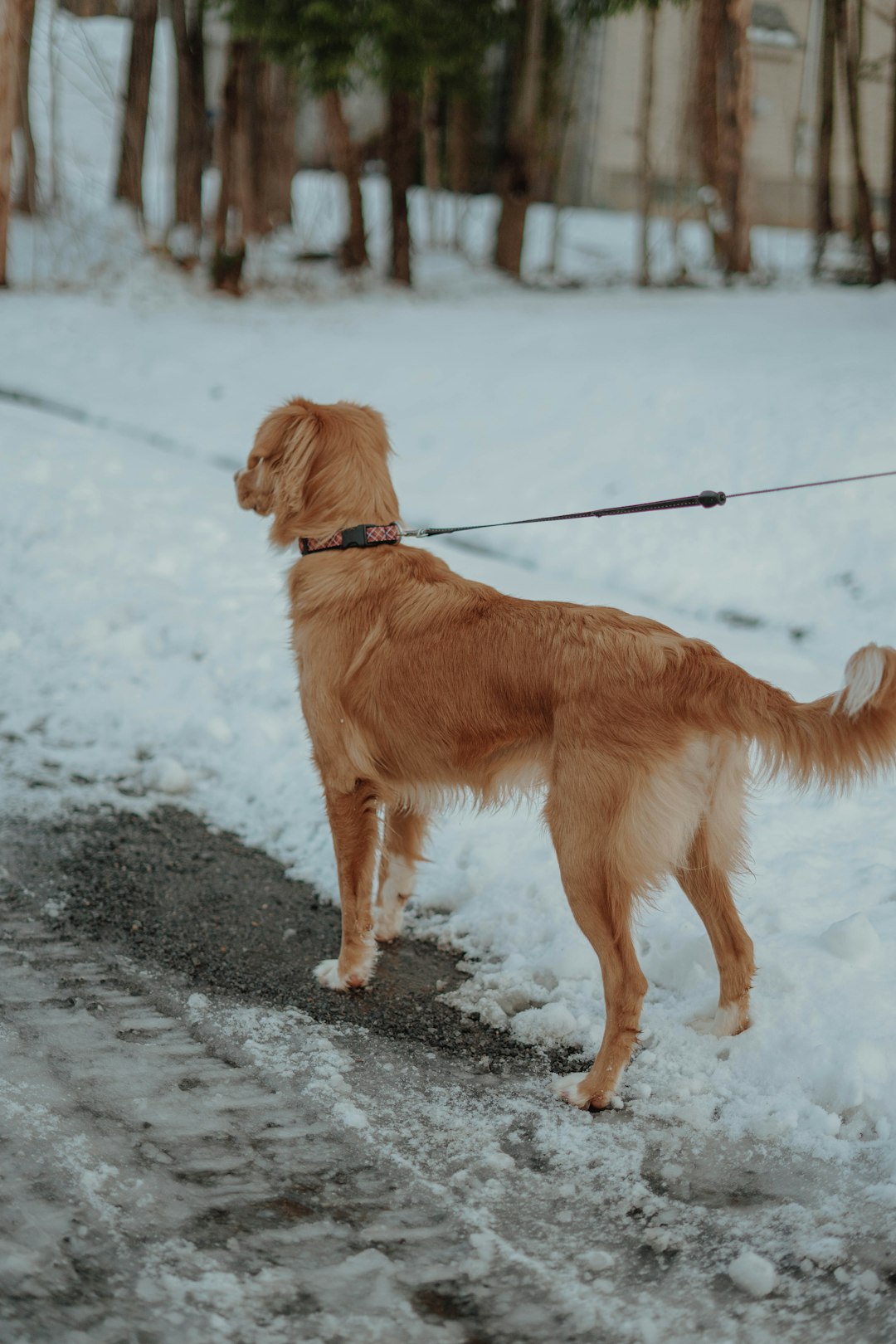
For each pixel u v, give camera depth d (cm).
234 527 897
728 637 728
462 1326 261
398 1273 275
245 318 1706
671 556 827
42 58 2336
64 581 764
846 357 1118
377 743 392
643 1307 269
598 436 1028
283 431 413
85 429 1198
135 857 493
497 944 438
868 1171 318
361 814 402
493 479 1001
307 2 1714
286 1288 268
